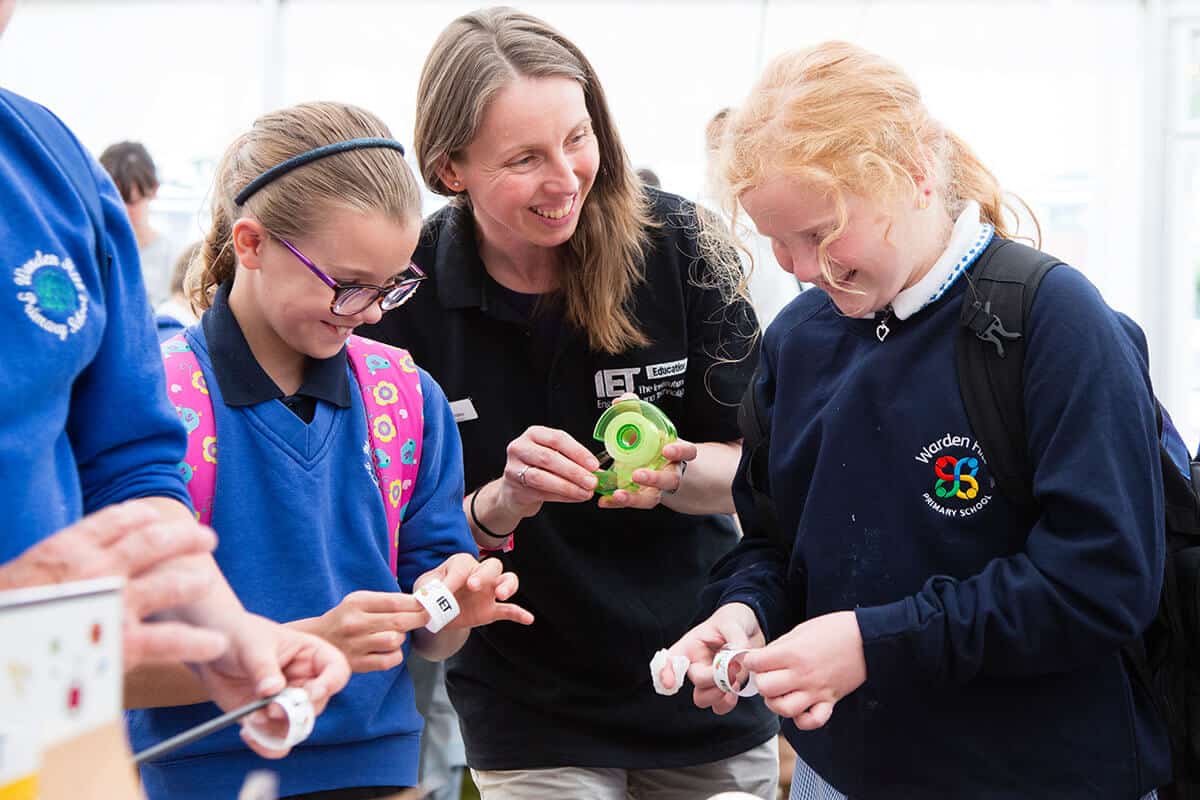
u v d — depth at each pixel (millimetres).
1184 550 1559
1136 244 4777
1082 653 1415
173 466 1319
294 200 1532
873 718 1573
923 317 1562
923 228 1540
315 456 1604
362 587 1633
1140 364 1491
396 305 1644
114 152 4453
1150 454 1434
